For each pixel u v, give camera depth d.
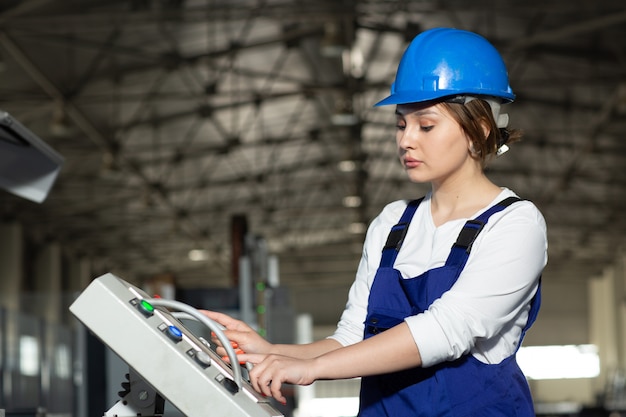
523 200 1.69
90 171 21.42
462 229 1.66
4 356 7.36
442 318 1.54
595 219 30.17
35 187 2.33
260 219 28.69
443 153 1.68
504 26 15.70
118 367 7.12
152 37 15.14
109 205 24.28
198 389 1.37
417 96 1.67
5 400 7.15
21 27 13.78
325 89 17.64
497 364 1.63
